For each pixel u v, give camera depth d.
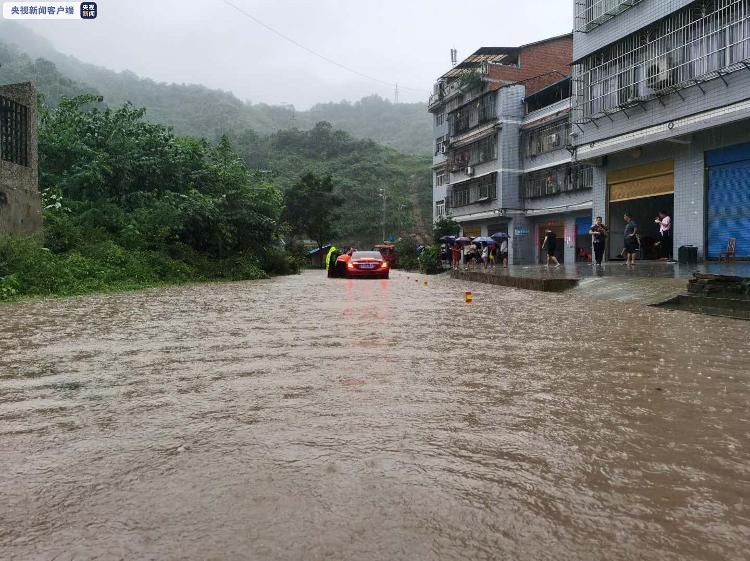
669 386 3.62
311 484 2.05
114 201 18.83
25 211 13.54
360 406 3.14
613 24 20.34
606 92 20.80
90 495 1.98
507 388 3.57
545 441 2.53
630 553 1.58
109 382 3.79
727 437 2.58
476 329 6.49
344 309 8.99
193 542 1.64
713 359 4.57
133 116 20.95
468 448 2.44
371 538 1.66
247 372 4.09
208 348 5.17
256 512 1.83
